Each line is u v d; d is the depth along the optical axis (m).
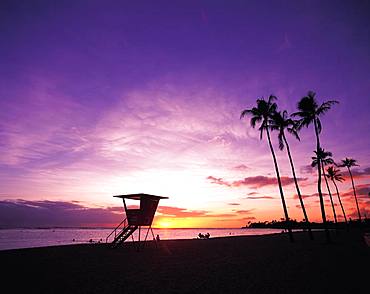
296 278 12.40
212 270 14.96
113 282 11.77
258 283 11.49
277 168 36.34
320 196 32.62
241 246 32.34
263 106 36.66
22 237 91.25
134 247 30.98
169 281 12.03
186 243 39.34
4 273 13.67
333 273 13.39
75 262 17.97
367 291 9.87
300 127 34.97
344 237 44.47
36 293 9.79
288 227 36.34
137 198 28.88
